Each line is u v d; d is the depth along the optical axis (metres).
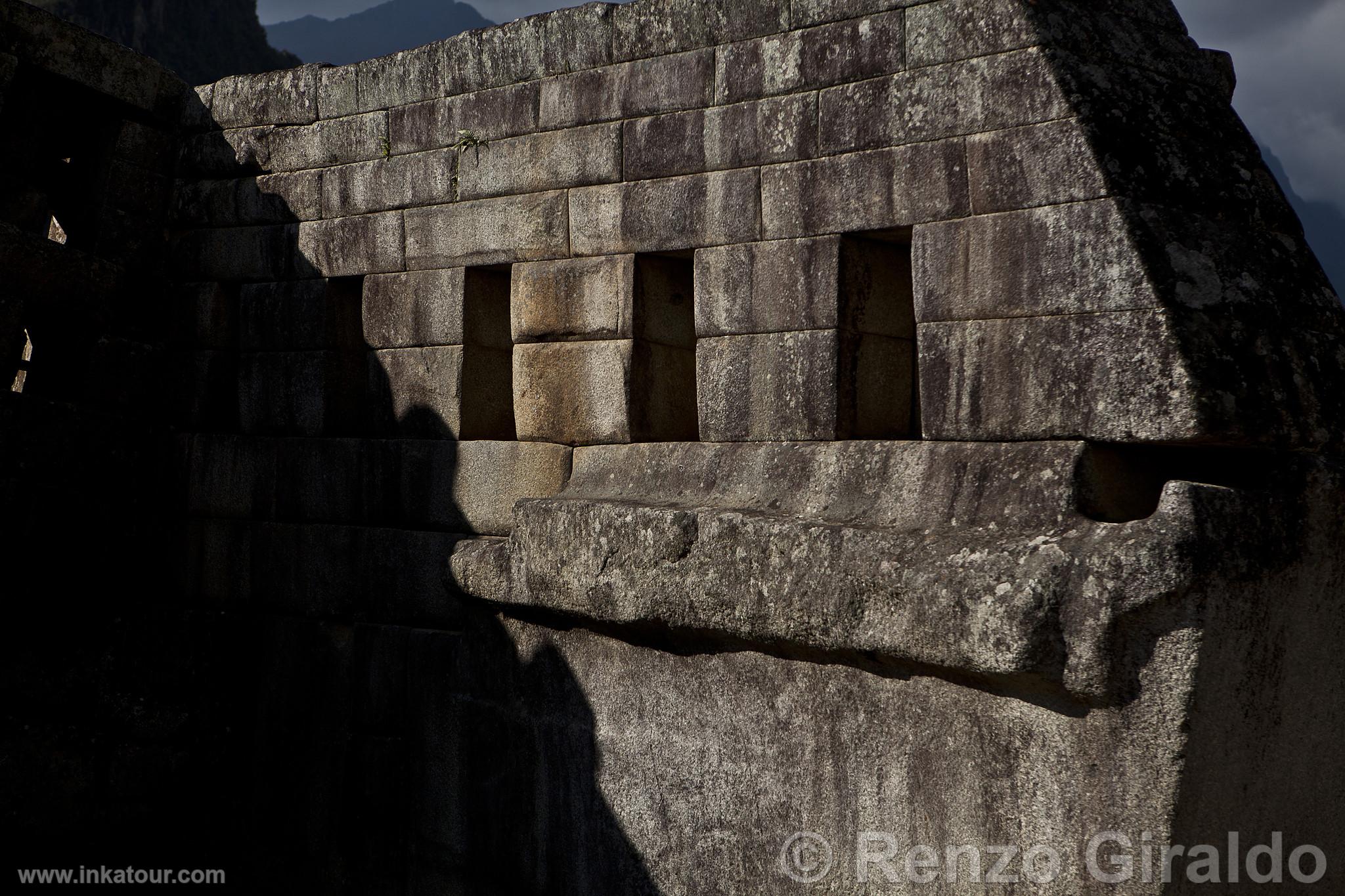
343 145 7.59
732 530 5.42
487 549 6.56
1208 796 4.37
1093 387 4.70
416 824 7.00
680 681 5.77
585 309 6.48
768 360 5.74
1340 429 4.77
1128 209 4.66
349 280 7.66
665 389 6.46
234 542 7.92
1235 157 5.12
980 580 4.59
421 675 7.01
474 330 7.11
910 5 5.30
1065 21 5.00
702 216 5.98
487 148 6.90
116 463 7.98
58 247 7.70
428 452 7.13
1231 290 4.73
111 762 7.60
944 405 5.15
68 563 7.74
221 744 7.89
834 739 5.18
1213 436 4.43
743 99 5.86
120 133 8.12
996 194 5.00
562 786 6.24
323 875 7.41
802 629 5.13
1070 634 4.41
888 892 4.96
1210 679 4.32
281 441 7.76
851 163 5.47
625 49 6.33
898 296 5.76
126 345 8.08
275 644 7.70
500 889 6.54
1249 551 4.43
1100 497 4.71
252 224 8.00
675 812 5.74
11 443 7.46
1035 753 4.57
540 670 6.39
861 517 5.24
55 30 7.74
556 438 6.65
